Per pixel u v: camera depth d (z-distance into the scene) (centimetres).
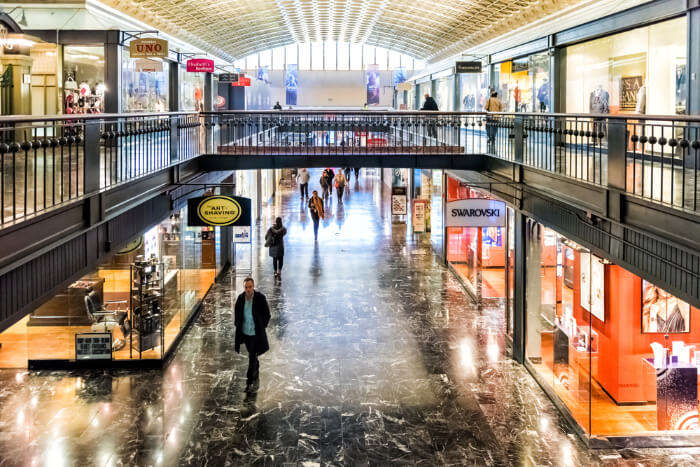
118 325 966
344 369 968
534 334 947
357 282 1523
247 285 888
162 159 904
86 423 782
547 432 767
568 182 746
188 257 1192
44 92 1355
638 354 789
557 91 1433
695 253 461
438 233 1827
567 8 1284
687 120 469
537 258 933
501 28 1911
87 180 561
